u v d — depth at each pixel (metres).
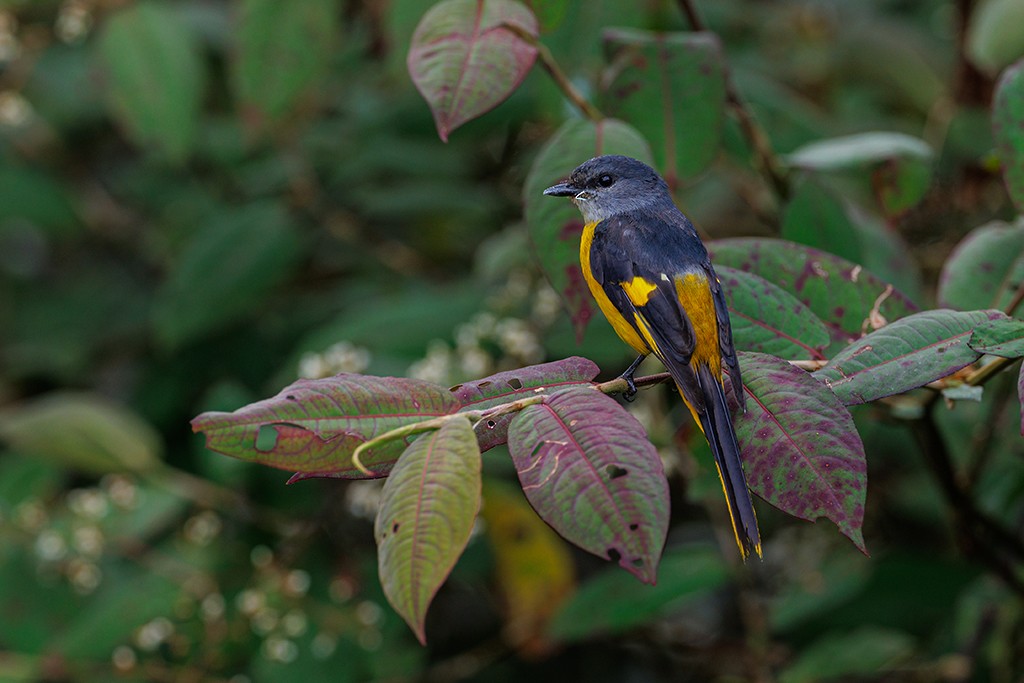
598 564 12.26
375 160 11.54
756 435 5.17
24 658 10.04
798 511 4.97
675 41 7.62
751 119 8.59
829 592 9.93
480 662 10.42
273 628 9.88
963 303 6.83
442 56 6.01
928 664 10.19
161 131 10.21
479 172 12.33
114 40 10.06
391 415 4.91
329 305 11.71
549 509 4.43
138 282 12.27
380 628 10.05
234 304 10.62
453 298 10.23
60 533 10.26
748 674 10.37
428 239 12.47
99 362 12.30
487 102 5.91
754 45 12.16
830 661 9.59
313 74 9.48
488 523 9.62
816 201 8.00
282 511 10.55
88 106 11.88
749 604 10.17
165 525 11.12
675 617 12.59
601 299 6.86
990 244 6.95
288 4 9.26
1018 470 9.14
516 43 6.06
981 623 9.88
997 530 7.93
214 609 10.04
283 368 11.40
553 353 9.46
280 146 11.17
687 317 6.17
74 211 11.76
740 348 6.13
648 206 7.18
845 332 6.54
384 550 4.37
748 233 11.30
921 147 8.27
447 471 4.48
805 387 5.25
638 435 4.56
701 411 5.60
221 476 10.29
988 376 6.09
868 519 11.48
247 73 9.46
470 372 9.41
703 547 9.52
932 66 11.91
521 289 10.09
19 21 11.57
